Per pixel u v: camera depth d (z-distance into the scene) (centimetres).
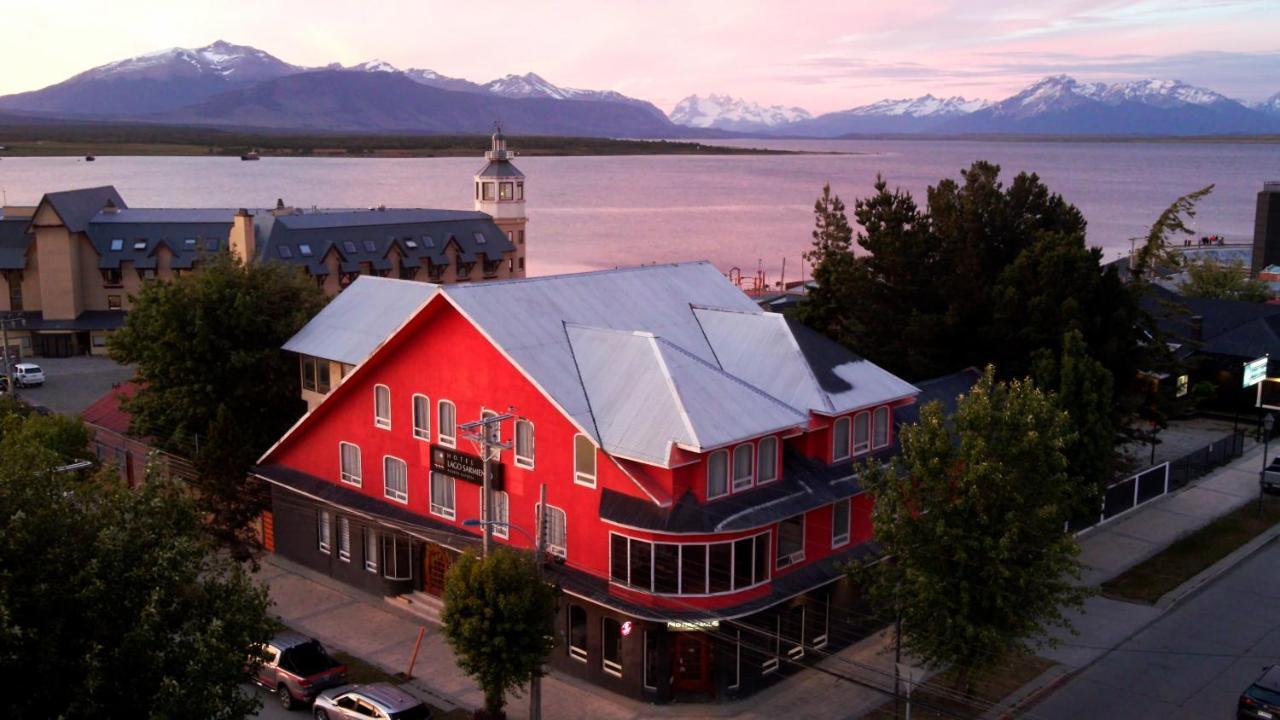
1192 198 5409
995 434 3166
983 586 3075
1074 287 5009
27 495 2520
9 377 6844
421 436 4331
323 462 4834
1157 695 3550
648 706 3575
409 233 11194
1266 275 11275
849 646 4031
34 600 2334
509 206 12200
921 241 5616
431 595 4450
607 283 4547
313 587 4719
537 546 3259
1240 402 7238
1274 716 3228
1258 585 4488
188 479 5159
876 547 4081
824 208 6638
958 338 5412
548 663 3888
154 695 2362
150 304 5656
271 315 5750
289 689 3591
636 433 3562
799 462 3950
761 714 3503
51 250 10031
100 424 6569
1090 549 4897
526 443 3900
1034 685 3628
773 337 4256
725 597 3528
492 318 3988
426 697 3662
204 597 2670
